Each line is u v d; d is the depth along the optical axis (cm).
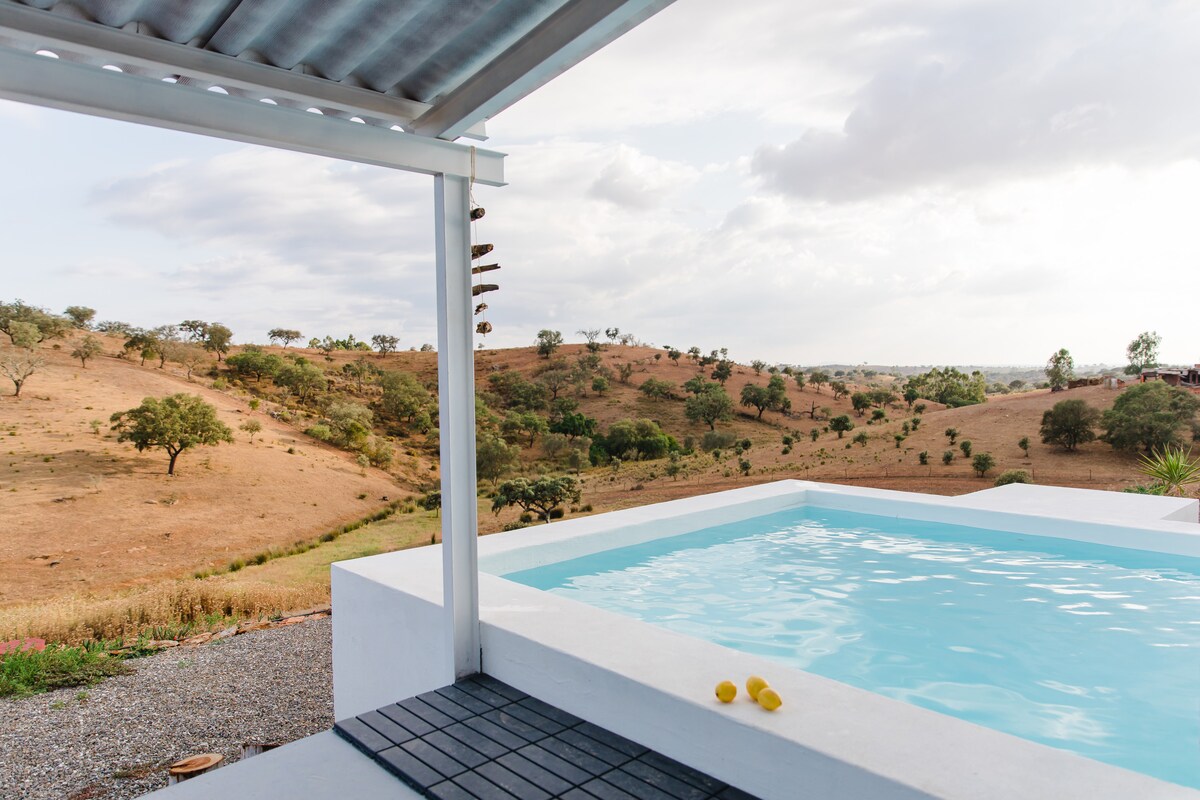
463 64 278
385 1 233
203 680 587
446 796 219
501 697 297
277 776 240
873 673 342
